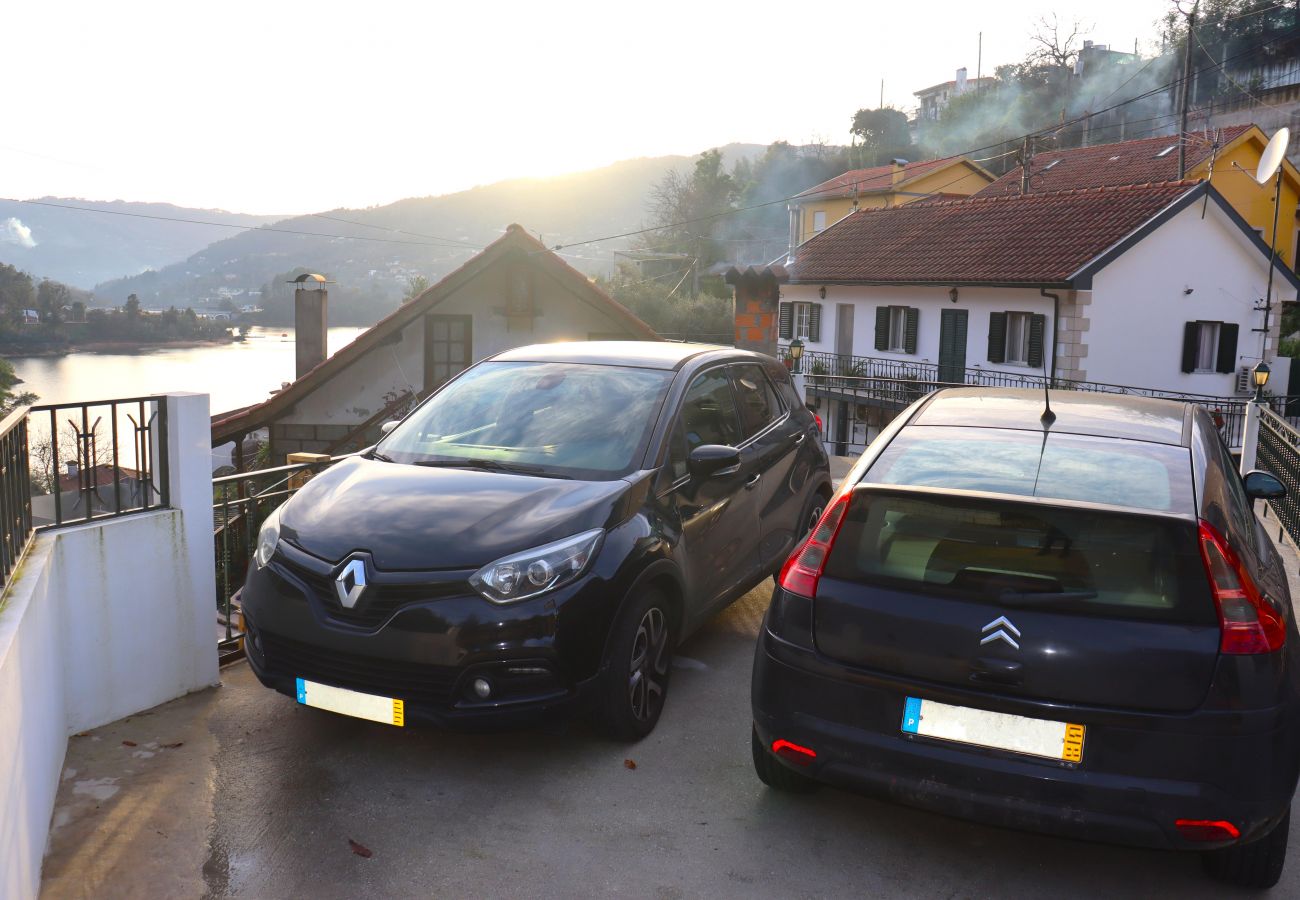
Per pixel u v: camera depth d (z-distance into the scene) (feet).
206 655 14.70
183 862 10.36
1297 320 101.65
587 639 11.99
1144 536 9.13
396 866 10.37
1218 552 9.00
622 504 13.07
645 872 10.34
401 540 12.04
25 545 11.69
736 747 13.30
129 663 13.66
